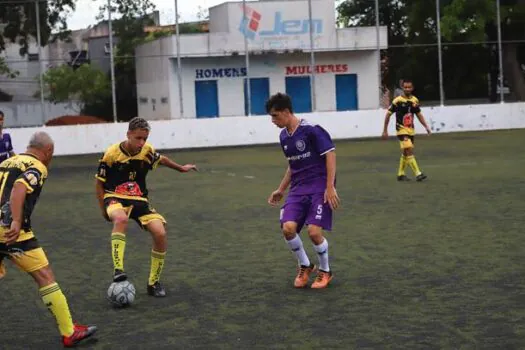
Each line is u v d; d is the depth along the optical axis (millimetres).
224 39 37531
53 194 17812
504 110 33781
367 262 8758
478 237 10008
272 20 38000
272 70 39219
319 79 39625
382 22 44312
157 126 31078
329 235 10633
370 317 6504
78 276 8719
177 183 19062
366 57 39844
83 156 30047
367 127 32812
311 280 8016
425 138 30984
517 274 7859
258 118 31938
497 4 33969
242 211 13430
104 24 39344
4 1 31562
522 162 20422
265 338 6035
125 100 40406
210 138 31578
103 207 7512
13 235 5738
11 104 38938
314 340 5926
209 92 38438
